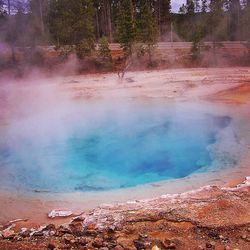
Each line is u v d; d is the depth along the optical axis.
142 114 16.56
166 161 10.95
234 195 7.47
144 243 5.80
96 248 5.77
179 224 6.33
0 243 6.11
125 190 8.74
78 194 8.67
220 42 33.72
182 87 21.94
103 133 13.96
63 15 30.44
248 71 26.80
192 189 8.50
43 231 6.54
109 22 39.97
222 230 6.10
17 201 8.38
